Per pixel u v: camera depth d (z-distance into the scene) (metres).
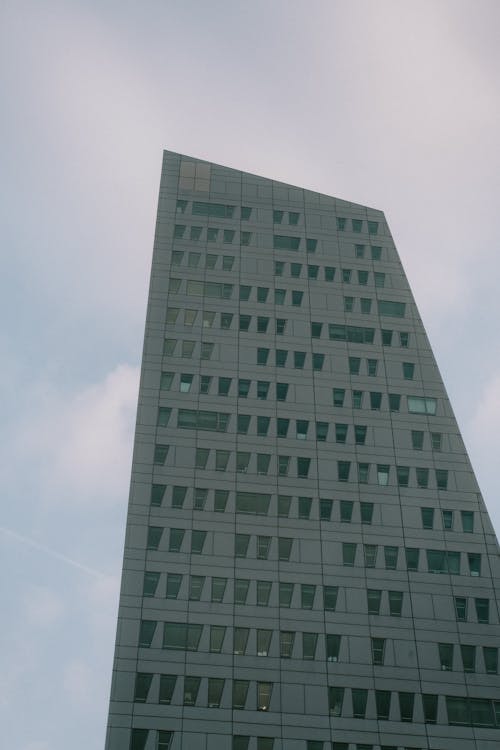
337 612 78.12
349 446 89.12
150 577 77.75
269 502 84.00
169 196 108.12
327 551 81.56
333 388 93.38
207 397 90.56
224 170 112.12
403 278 104.81
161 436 86.94
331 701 73.31
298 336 97.25
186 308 97.56
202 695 72.19
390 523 84.25
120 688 71.62
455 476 88.38
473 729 73.31
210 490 83.81
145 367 92.00
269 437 88.50
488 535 84.56
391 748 71.75
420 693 74.56
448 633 78.00
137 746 69.25
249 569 79.44
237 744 70.38
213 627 75.75
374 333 99.00
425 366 96.88
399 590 80.12
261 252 104.31
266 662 74.56
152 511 81.75
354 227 109.12
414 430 91.31
